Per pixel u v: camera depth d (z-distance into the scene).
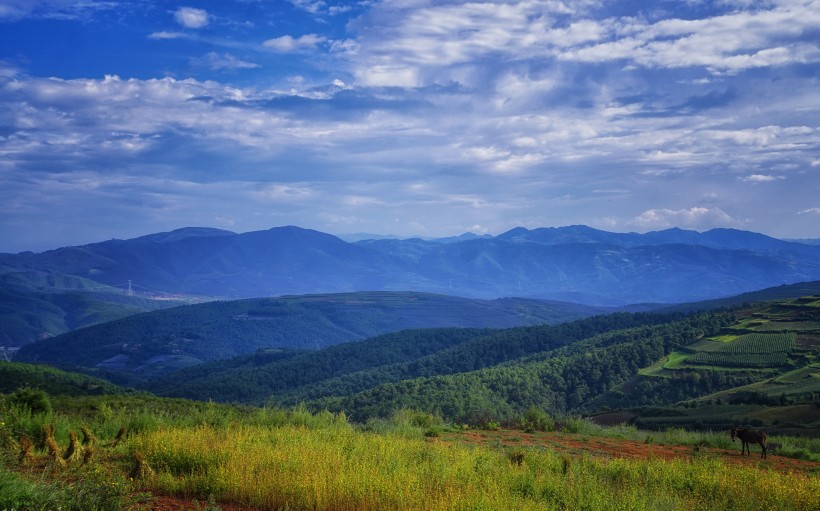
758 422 46.19
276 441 13.49
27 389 14.62
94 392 82.19
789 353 108.12
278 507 8.84
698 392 99.38
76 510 7.41
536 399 100.88
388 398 93.62
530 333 192.38
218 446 11.55
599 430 24.67
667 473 12.31
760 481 11.76
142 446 11.59
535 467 12.73
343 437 15.12
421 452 13.66
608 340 149.50
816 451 21.05
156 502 8.75
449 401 85.19
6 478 7.36
